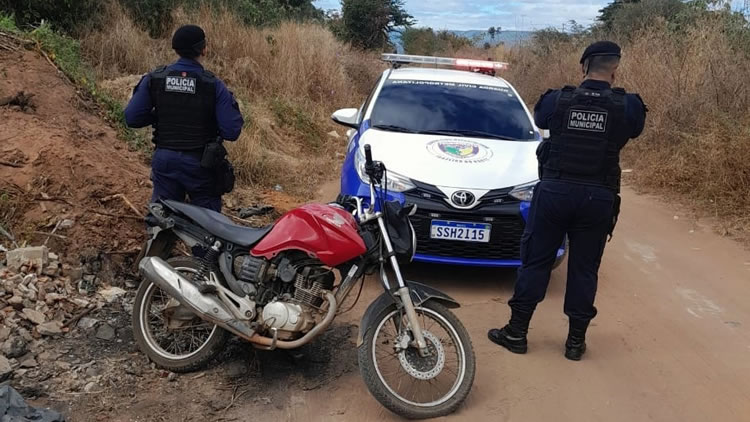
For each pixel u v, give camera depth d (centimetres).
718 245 632
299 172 840
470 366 342
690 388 374
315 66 1302
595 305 490
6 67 568
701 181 781
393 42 3203
